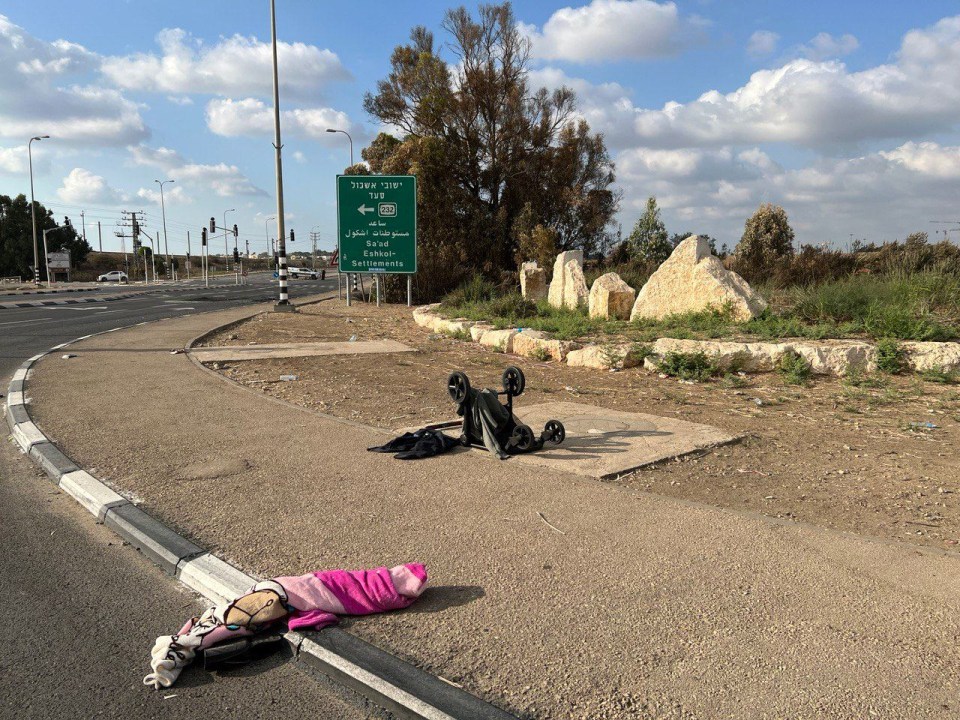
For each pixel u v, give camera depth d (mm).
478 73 30984
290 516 4293
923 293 11883
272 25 21906
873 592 3223
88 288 50969
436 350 13109
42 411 7387
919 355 9148
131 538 4090
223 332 16281
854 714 2334
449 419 7211
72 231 92500
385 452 5797
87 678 2752
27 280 81438
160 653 2746
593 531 4004
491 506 4445
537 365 11102
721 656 2695
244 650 2840
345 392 8742
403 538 3928
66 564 3818
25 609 3307
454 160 30719
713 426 6754
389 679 2576
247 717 2502
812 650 2729
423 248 28359
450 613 3082
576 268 18406
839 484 4945
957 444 6070
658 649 2754
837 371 9195
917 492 4754
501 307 17312
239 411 7457
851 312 11883
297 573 3490
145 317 21344
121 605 3355
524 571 3484
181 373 9953
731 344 9828
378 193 24328
